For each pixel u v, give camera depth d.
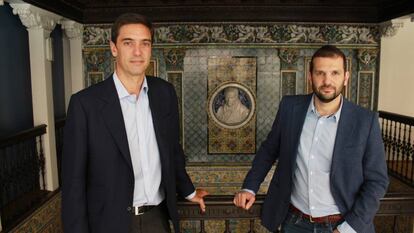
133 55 1.56
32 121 5.98
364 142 1.69
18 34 5.50
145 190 1.70
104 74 7.60
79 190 1.54
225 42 7.51
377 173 1.68
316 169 1.81
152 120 1.71
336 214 1.80
